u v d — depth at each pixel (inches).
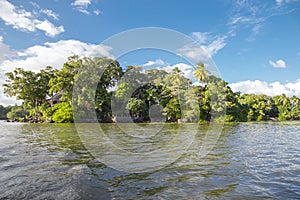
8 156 234.2
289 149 296.0
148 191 135.6
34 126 822.5
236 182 153.8
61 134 480.1
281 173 177.3
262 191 137.1
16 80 1411.2
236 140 395.5
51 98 1393.9
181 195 129.6
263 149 293.1
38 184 146.5
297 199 125.3
